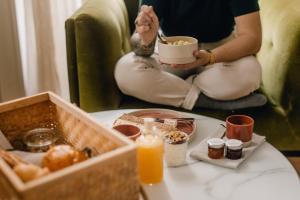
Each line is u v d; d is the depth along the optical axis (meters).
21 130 1.20
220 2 1.88
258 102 1.79
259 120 1.77
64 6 2.48
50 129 1.18
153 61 1.84
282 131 1.74
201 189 1.07
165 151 1.17
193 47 1.58
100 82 1.82
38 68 2.57
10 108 1.15
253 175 1.13
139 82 1.80
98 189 0.84
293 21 1.77
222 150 1.19
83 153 0.98
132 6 2.33
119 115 1.46
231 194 1.05
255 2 1.83
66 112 1.14
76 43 1.79
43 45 2.52
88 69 1.80
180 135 1.19
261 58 2.11
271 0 2.16
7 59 2.53
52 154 0.94
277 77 1.85
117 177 0.86
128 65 1.82
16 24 2.46
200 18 1.92
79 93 1.87
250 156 1.23
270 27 2.01
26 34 2.48
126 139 0.93
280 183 1.09
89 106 1.85
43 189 0.77
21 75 2.58
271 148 1.27
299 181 1.10
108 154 0.85
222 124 1.39
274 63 1.89
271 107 1.84
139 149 1.07
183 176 1.13
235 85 1.75
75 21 1.76
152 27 1.74
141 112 1.46
